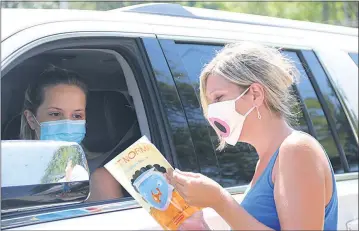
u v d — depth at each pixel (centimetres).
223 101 238
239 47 241
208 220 269
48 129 298
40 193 239
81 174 254
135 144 228
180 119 291
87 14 289
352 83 396
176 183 222
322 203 217
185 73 305
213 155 297
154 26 310
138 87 300
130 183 220
